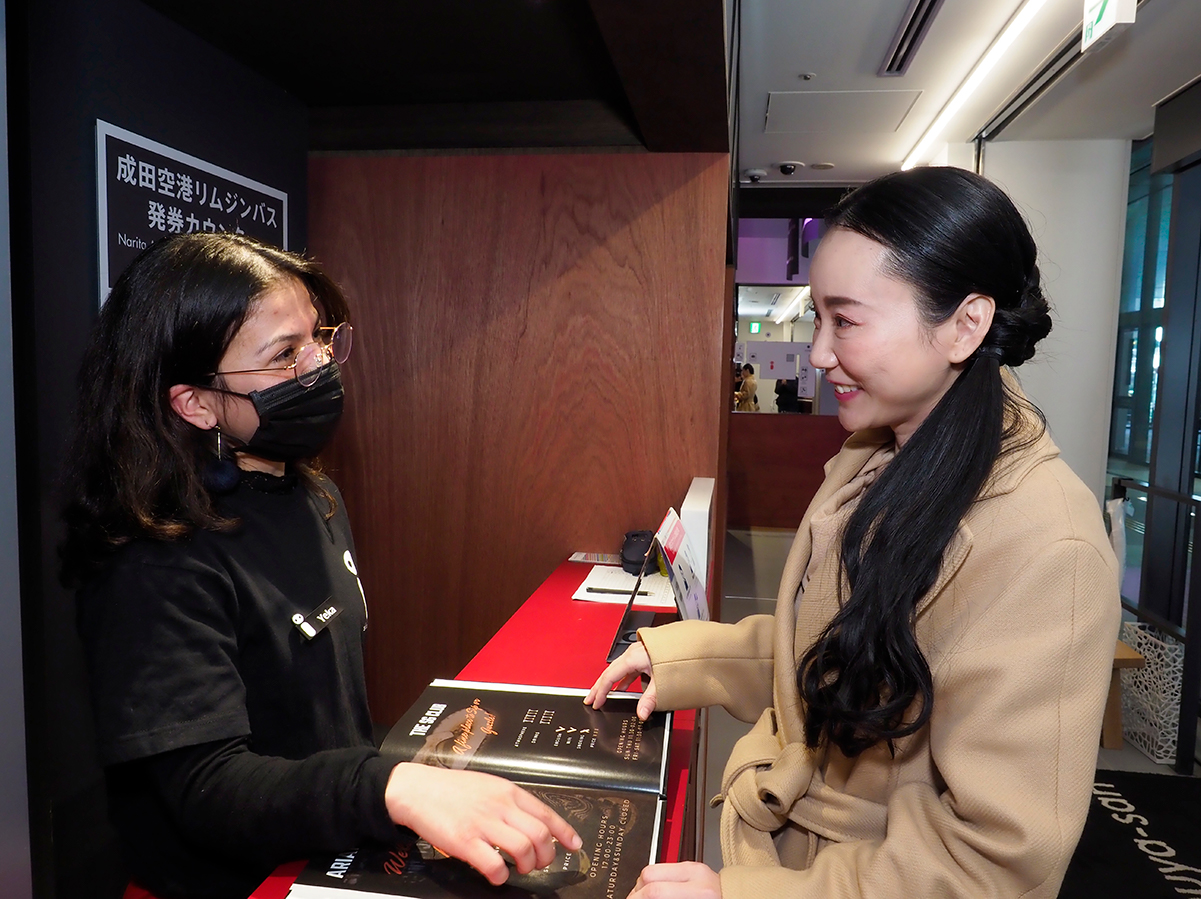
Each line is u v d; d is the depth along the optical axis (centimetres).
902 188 68
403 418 222
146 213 151
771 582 496
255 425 94
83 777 134
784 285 769
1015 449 68
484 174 211
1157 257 396
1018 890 58
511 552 222
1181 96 339
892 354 69
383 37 167
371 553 228
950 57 351
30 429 111
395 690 231
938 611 68
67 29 133
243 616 91
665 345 209
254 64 184
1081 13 297
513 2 149
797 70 369
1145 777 268
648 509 215
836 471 90
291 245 206
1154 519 340
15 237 109
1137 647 298
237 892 94
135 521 83
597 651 138
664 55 136
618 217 207
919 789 67
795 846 81
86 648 82
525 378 216
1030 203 434
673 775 101
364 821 68
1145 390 399
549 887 66
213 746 78
